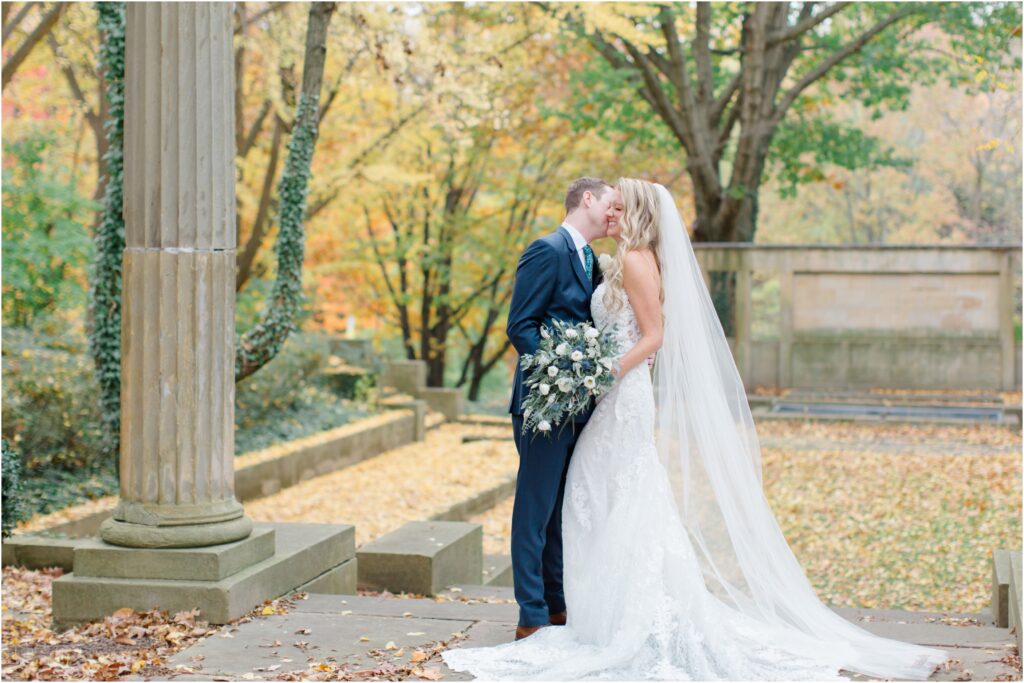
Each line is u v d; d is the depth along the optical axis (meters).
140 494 5.51
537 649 4.39
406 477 13.37
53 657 4.66
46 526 8.48
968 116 25.33
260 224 16.30
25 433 9.77
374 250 19.84
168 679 4.25
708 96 18.50
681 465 4.75
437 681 4.10
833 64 17.00
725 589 4.73
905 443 14.80
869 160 18.48
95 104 16.41
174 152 5.46
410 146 17.52
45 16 11.32
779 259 19.11
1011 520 10.82
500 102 13.49
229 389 5.69
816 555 10.21
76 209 13.16
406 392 18.42
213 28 5.55
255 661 4.51
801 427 16.27
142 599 5.33
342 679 4.15
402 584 6.99
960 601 8.80
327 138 17.44
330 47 14.48
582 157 20.27
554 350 4.47
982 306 18.67
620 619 4.32
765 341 19.34
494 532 11.33
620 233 4.66
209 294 5.55
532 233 20.77
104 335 9.62
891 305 18.95
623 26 12.54
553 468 4.63
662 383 4.77
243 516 5.72
